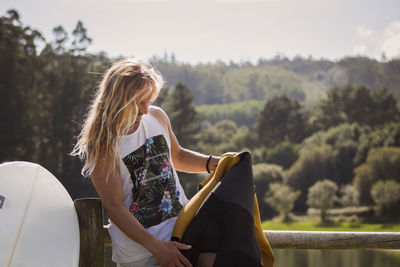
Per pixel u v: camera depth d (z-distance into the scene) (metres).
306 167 53.72
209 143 66.38
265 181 54.16
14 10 47.00
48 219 1.51
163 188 1.58
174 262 1.44
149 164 1.57
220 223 1.50
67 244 1.52
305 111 66.44
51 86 48.03
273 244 1.90
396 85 88.94
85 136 1.54
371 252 28.48
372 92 62.81
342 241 1.91
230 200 1.51
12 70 46.44
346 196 49.81
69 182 43.59
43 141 46.38
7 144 44.97
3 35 46.38
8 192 1.46
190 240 1.50
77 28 49.62
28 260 1.44
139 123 1.59
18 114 45.72
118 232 1.56
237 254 1.47
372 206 48.72
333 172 52.94
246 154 1.62
